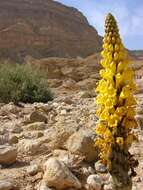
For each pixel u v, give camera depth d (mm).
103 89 4387
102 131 4363
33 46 77625
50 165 6562
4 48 73750
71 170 6934
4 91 16844
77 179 6594
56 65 50812
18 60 73375
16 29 76375
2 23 79000
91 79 45375
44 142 8312
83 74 50438
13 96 16656
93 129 9094
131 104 4332
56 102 16016
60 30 83875
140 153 8016
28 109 13469
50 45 80125
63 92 33875
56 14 87625
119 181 4262
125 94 4273
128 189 4285
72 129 8148
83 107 13656
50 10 87375
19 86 17172
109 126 4332
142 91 23062
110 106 4316
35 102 16703
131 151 8117
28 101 17062
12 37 75250
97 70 51375
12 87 16984
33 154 7883
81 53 84375
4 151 7422
